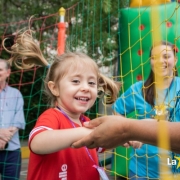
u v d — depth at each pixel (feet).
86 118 7.05
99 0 23.50
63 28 13.35
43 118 6.07
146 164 9.57
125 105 10.18
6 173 12.62
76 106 6.34
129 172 10.18
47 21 29.58
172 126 4.58
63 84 6.42
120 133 4.77
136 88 10.11
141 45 14.57
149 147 9.43
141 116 9.61
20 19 31.48
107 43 23.24
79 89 6.34
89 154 6.47
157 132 4.53
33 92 34.22
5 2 32.71
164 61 7.98
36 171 6.11
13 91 13.17
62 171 6.09
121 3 23.36
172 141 4.53
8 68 12.98
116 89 7.61
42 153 5.51
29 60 7.70
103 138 4.90
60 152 6.13
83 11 22.38
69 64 6.47
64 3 29.73
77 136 5.27
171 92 8.63
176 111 8.45
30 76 34.01
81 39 20.79
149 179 9.52
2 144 12.28
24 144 29.30
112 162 16.06
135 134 4.70
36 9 30.17
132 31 16.20
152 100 9.37
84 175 6.32
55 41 28.07
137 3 16.67
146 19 15.81
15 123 12.69
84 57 6.66
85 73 6.43
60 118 6.25
